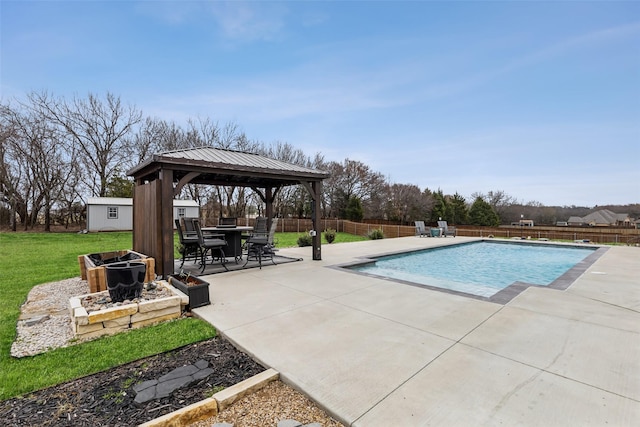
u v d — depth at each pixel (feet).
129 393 6.98
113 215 64.39
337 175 95.86
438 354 8.63
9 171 65.00
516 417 5.99
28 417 6.18
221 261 23.50
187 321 11.63
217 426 5.96
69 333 10.59
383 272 24.64
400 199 102.17
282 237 56.75
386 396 6.71
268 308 12.91
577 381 7.23
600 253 30.35
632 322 11.07
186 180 18.56
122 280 11.82
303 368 7.91
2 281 18.78
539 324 10.89
